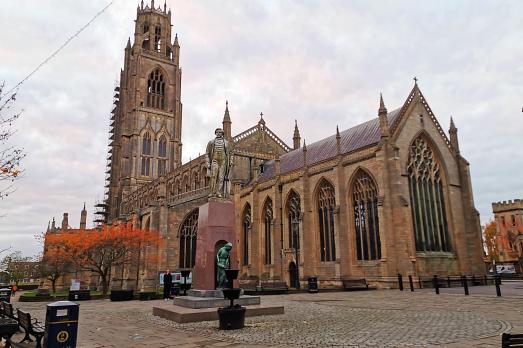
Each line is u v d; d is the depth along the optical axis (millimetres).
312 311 24984
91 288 79875
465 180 57188
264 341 15180
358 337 15453
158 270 65188
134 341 16047
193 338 16312
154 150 127125
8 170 18328
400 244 46375
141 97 129625
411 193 51719
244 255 74750
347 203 54844
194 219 71500
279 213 66812
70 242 59219
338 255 53969
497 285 32344
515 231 107500
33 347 14922
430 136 55750
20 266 116875
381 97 51875
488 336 15109
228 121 83812
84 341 16375
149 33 137500
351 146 60188
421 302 29375
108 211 137375
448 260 52375
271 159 87250
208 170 27672
